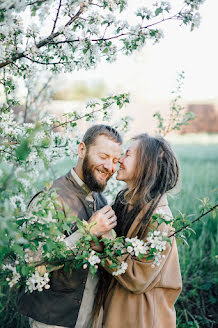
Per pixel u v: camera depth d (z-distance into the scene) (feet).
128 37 5.59
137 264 5.47
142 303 5.75
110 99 6.55
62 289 5.83
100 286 6.36
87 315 6.16
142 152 6.15
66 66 6.03
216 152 35.76
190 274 10.94
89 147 6.13
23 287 6.07
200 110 69.77
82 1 5.24
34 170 6.22
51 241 4.38
